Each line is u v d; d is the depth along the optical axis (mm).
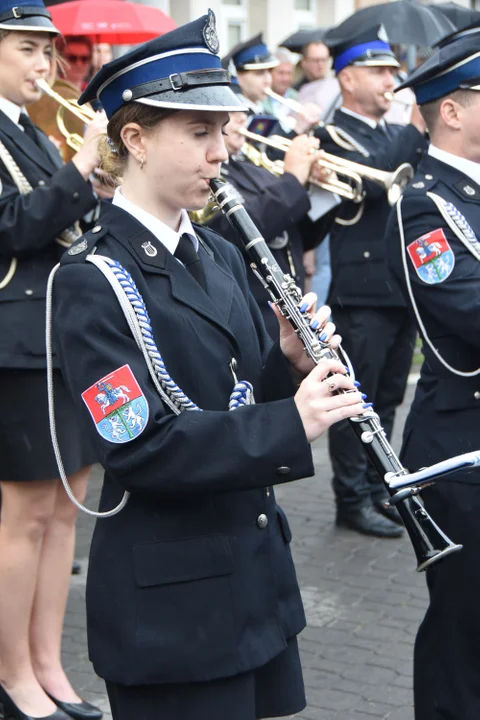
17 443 4695
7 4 4781
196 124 3020
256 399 3285
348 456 7219
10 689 4770
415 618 5941
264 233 6230
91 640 3172
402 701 5059
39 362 4707
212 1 12461
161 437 2932
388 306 7195
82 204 4730
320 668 5391
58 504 4953
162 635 3039
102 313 2998
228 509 3137
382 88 7266
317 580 6484
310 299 3221
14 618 4711
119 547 3123
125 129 3080
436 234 4180
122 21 8484
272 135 6965
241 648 3072
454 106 4273
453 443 4203
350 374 3256
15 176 4770
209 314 3150
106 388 2953
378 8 9523
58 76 6391
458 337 4195
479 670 4145
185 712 3084
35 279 4793
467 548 4082
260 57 7395
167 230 3174
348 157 7191
